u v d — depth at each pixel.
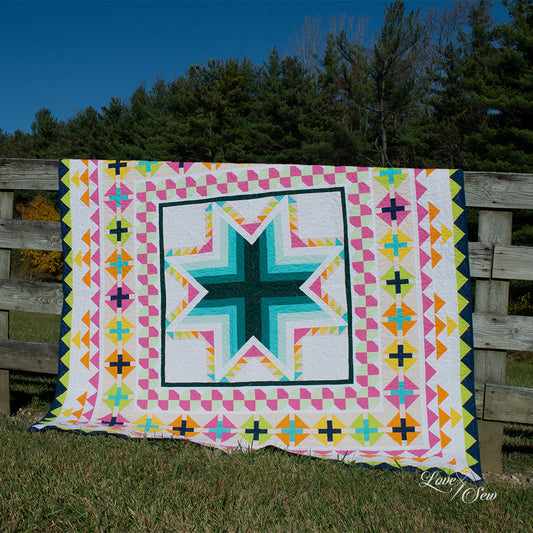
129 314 3.56
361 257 3.36
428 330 3.23
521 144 12.84
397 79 15.07
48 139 35.91
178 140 22.22
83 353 3.57
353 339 3.30
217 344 3.43
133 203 3.63
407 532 2.11
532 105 11.93
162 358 3.48
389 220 3.35
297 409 3.27
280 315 3.39
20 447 2.90
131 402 3.44
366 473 2.76
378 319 3.29
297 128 19.31
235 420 3.29
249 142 21.44
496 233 3.28
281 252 3.44
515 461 3.33
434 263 3.27
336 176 3.44
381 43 14.87
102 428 3.26
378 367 3.25
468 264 3.22
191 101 23.45
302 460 2.93
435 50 20.47
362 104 15.73
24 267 24.89
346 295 3.34
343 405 3.24
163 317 3.52
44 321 11.59
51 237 3.87
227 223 3.52
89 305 3.61
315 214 3.44
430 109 18.98
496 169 12.39
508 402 3.19
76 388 3.53
